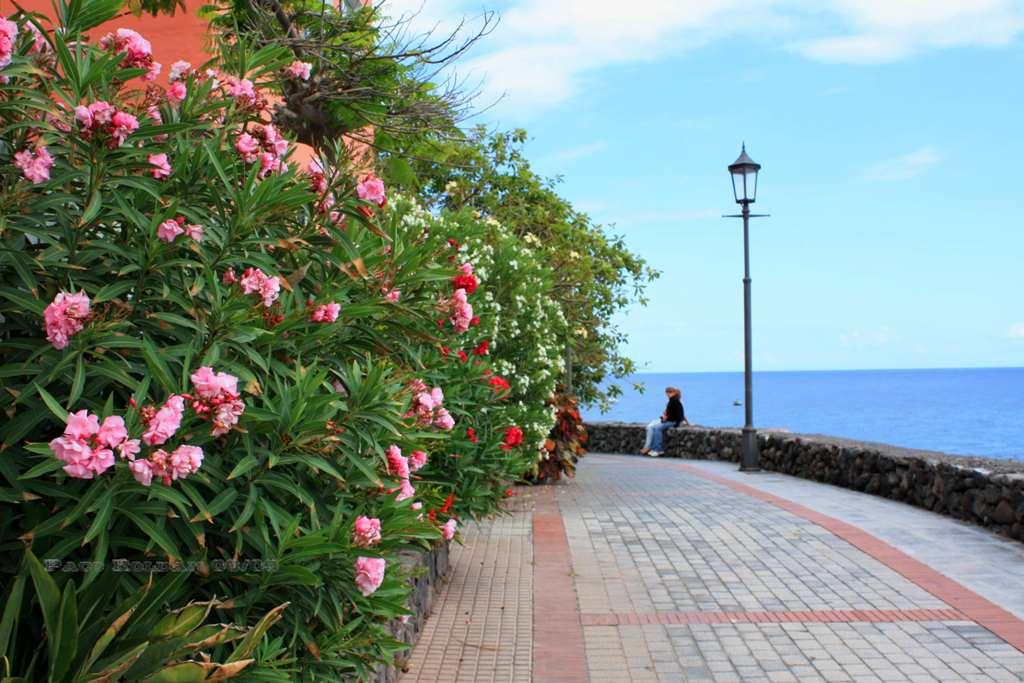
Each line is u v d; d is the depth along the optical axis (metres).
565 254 20.22
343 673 4.01
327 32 7.78
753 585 7.61
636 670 5.54
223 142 3.75
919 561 8.34
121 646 2.65
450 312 5.19
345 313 3.82
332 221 4.02
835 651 5.83
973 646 5.87
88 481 2.94
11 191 2.97
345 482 3.49
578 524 10.88
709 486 15.02
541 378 12.19
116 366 2.93
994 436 75.56
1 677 2.68
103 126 3.01
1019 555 8.58
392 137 8.63
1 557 2.94
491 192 20.88
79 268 3.02
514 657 5.79
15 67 2.99
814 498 13.14
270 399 3.51
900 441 68.25
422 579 6.39
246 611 3.24
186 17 8.27
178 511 3.10
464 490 7.73
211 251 3.47
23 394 2.82
